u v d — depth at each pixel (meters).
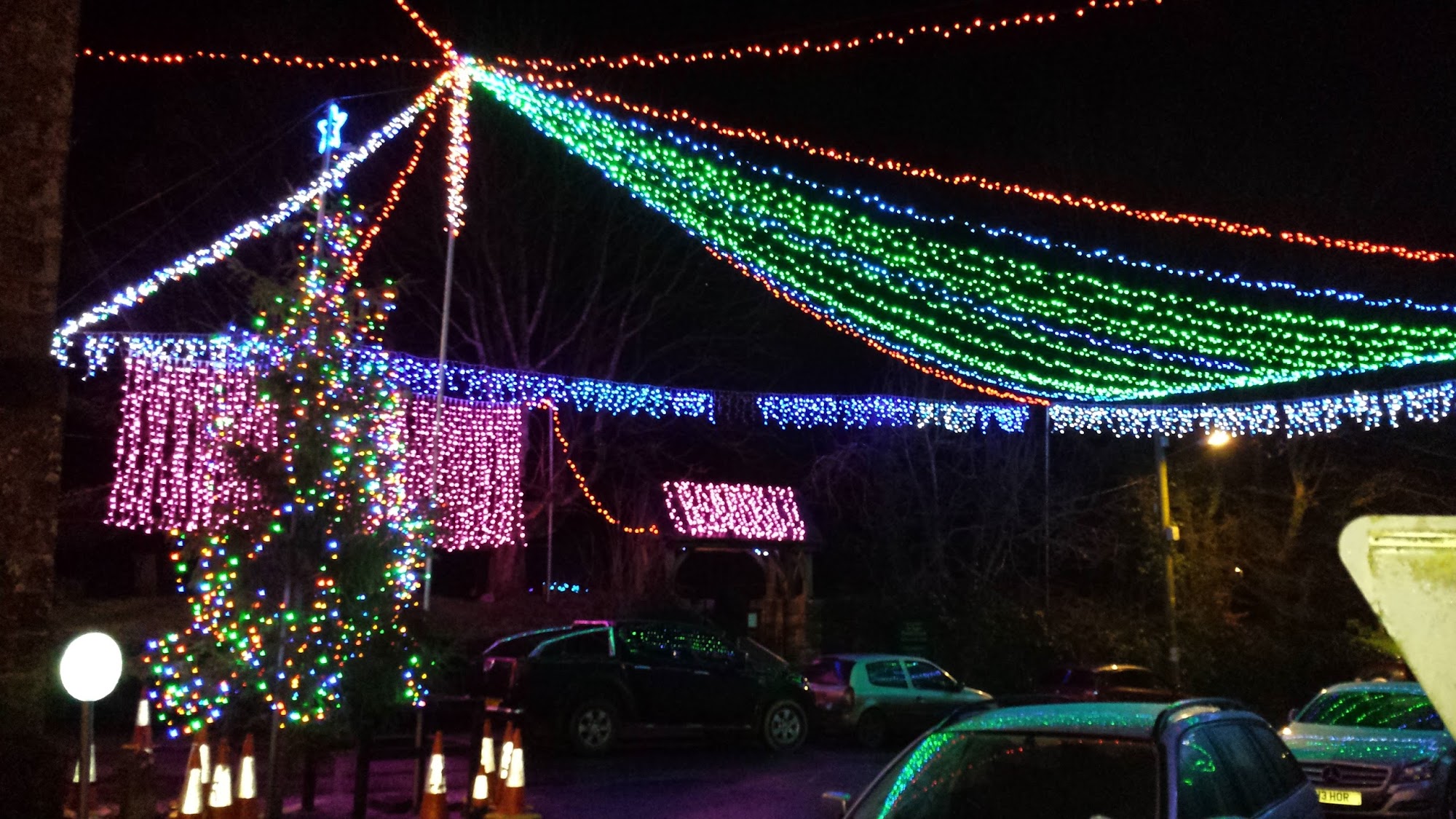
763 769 15.91
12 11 6.21
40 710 5.89
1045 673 22.78
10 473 5.90
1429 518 2.10
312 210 11.84
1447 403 19.80
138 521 16.80
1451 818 11.32
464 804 10.34
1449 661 2.05
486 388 19.05
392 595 10.88
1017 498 30.14
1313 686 28.89
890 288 17.41
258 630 10.17
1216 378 19.56
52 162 6.23
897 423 25.39
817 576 31.41
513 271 26.23
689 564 31.08
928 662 20.81
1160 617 29.77
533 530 27.06
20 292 6.05
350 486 10.55
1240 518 31.08
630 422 27.70
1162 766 5.54
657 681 17.33
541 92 13.91
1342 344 17.06
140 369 16.80
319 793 12.58
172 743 16.25
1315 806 6.62
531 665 16.64
